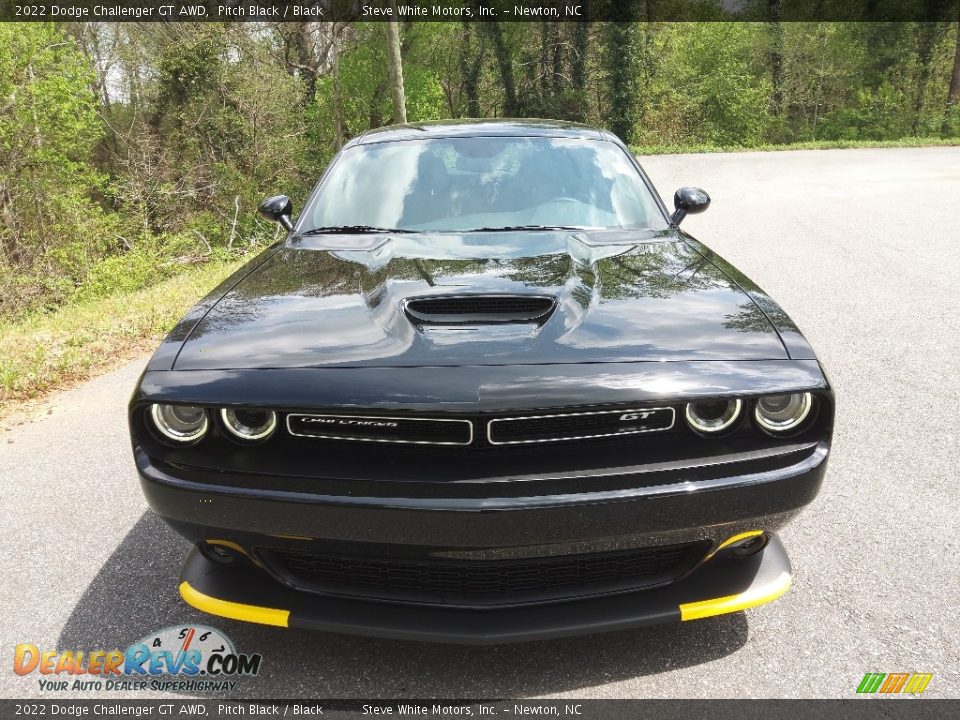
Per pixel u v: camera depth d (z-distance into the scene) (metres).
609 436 1.71
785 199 13.33
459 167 3.07
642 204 2.97
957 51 41.31
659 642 2.07
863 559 2.46
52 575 2.50
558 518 1.64
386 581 1.86
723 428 1.73
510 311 1.96
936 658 1.98
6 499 3.13
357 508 1.66
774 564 2.01
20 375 4.92
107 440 3.82
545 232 2.71
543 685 1.91
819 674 1.92
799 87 43.16
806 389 1.71
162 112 23.84
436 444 1.68
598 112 36.81
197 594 1.95
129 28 24.03
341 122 27.08
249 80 24.08
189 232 18.09
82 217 17.75
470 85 35.78
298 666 2.01
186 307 6.71
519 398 1.64
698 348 1.80
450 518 1.64
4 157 16.41
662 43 41.09
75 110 17.53
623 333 1.86
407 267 2.31
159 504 1.79
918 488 2.93
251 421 1.74
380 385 1.69
